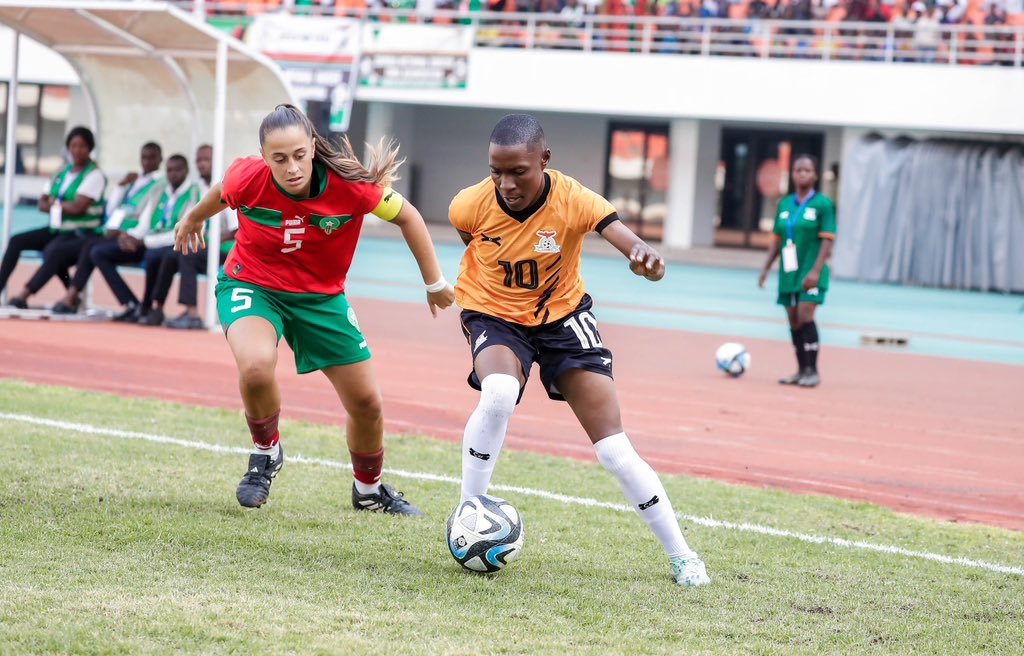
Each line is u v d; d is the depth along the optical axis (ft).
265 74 94.07
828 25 180.14
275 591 29.76
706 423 65.98
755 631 29.07
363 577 31.55
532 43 196.03
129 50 93.71
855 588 33.68
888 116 177.78
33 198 225.56
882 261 179.01
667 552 33.22
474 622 28.32
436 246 203.00
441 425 59.88
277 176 33.45
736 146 229.25
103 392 61.72
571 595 31.27
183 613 27.48
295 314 36.86
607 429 32.89
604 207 31.99
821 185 223.51
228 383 68.39
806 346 82.28
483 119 249.14
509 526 32.42
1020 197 171.73
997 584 35.14
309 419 58.95
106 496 38.29
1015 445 64.75
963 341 118.73
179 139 98.68
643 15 202.90
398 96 197.16
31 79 208.85
